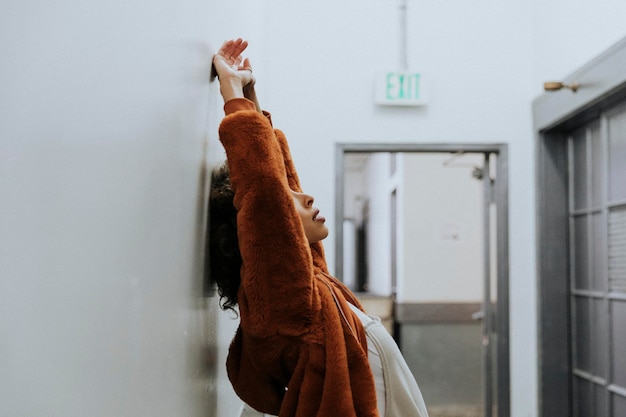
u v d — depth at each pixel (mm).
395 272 6758
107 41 564
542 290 3246
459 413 5023
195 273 1063
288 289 972
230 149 984
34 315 407
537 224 3289
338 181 3324
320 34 3375
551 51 3121
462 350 5504
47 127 430
